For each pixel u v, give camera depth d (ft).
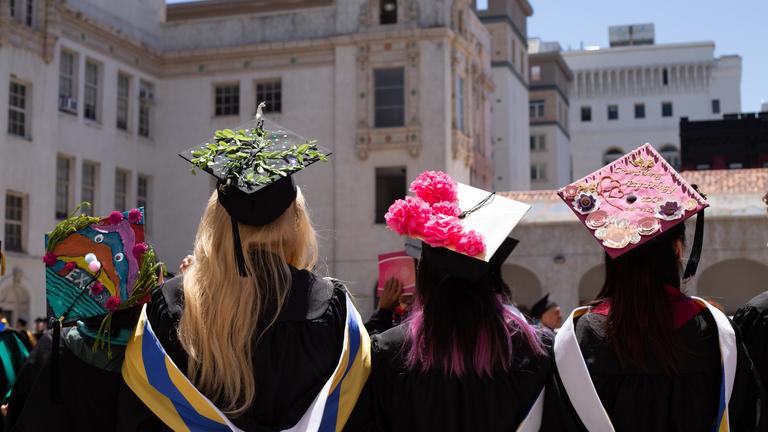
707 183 89.35
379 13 114.42
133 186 114.21
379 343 13.02
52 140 98.99
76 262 13.58
